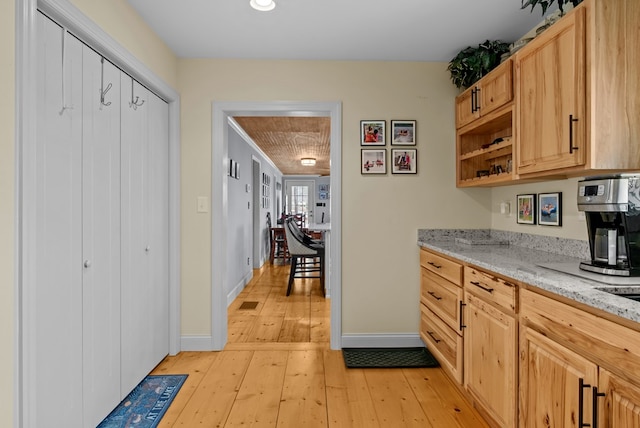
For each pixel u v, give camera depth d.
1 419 1.23
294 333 3.35
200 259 2.87
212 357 2.77
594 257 1.65
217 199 2.86
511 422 1.63
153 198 2.49
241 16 2.26
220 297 2.88
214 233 2.86
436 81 2.96
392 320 2.95
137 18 2.21
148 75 2.30
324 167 9.71
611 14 1.48
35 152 1.34
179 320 2.85
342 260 2.93
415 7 2.17
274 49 2.72
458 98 2.85
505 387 1.68
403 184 2.95
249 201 5.87
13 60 1.26
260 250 7.07
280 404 2.13
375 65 2.93
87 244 1.75
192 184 2.86
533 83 1.86
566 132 1.61
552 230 2.24
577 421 1.22
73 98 1.64
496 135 2.75
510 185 2.70
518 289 1.60
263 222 7.55
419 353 2.83
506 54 2.36
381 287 2.95
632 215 1.44
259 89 2.88
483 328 1.90
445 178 2.96
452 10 2.20
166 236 2.71
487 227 2.99
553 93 1.70
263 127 4.93
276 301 4.54
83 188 1.72
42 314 1.46
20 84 1.28
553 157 1.70
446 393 2.26
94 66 1.81
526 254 2.18
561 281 1.39
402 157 2.94
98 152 1.84
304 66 2.90
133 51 2.15
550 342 1.38
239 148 5.09
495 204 2.93
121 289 2.08
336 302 2.92
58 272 1.55
